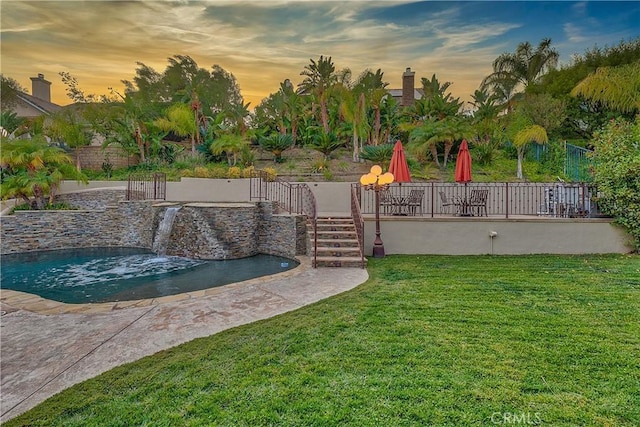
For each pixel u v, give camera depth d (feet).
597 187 31.37
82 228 44.62
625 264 26.30
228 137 64.75
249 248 38.11
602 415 9.07
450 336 14.08
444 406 9.51
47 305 19.33
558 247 31.17
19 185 46.06
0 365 12.36
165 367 11.96
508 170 56.90
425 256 31.53
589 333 14.15
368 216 34.78
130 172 64.03
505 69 81.66
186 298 20.10
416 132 61.46
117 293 25.08
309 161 67.46
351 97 63.41
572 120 62.59
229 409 9.53
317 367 11.75
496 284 21.72
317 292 20.93
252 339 14.19
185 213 38.40
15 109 86.69
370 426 8.73
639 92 54.03
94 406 9.85
